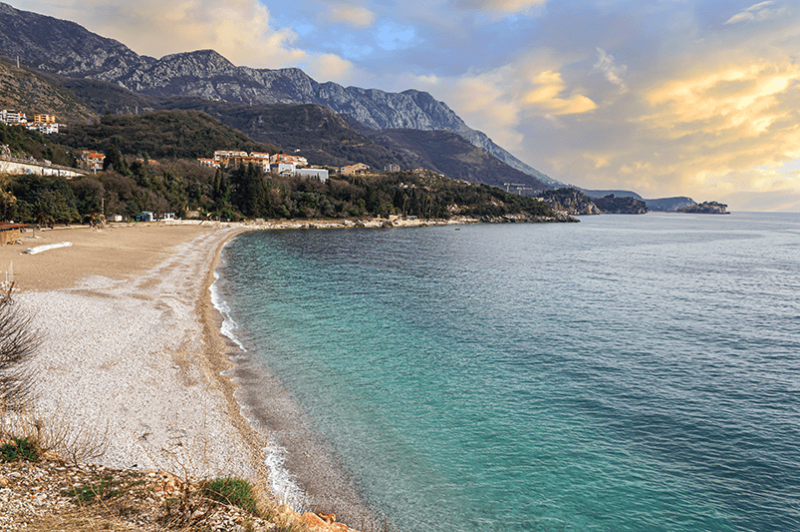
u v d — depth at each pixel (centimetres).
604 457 2152
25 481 1143
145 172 15612
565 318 4916
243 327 3897
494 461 2077
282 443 2072
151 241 9319
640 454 2191
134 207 13350
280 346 3472
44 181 9794
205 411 2222
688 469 2077
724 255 12631
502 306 5438
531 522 1695
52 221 9344
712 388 3023
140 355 2816
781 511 1795
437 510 1723
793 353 3803
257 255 9194
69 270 5134
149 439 1856
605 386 3020
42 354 2566
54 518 994
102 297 4084
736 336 4316
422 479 1905
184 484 1302
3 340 1730
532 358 3550
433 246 13000
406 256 10369
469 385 2950
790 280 8088
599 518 1736
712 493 1905
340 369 3091
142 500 1159
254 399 2495
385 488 1827
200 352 3070
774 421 2555
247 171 19262
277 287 5912
